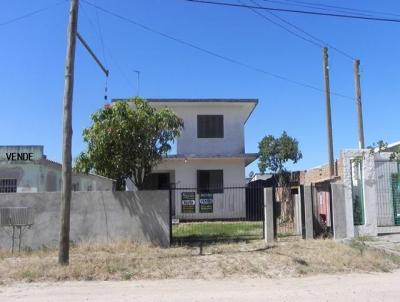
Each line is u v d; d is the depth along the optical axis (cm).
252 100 2858
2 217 1573
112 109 1614
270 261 1280
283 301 886
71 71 1288
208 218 2650
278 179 2808
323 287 1026
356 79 2361
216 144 2873
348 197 1736
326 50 2339
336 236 1708
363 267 1251
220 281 1107
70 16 1291
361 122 2341
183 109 2881
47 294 976
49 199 1597
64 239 1254
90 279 1135
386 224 1912
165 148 1667
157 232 1599
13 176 1978
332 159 2267
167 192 1620
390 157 1891
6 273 1186
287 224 2150
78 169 1616
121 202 1616
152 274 1173
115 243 1566
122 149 1596
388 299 902
